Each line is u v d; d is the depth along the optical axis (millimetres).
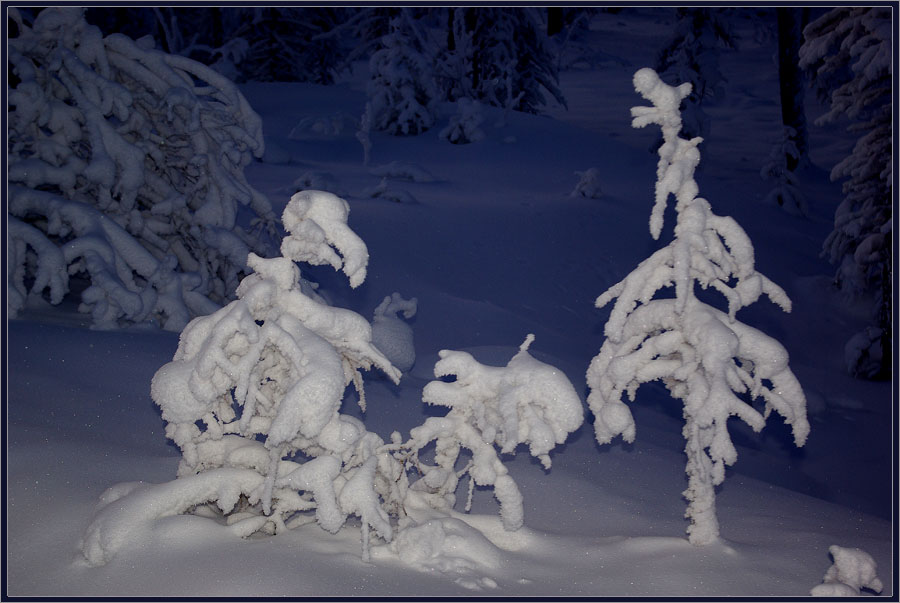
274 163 22188
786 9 31125
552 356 10539
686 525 4590
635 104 43250
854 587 3568
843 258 18688
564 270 17453
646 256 19000
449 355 3977
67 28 8742
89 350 6645
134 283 8578
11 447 4457
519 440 3850
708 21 30719
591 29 64688
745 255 4070
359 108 30625
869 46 16234
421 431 4004
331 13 40000
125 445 4902
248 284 3900
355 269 3801
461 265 16250
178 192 9406
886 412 13977
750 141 36969
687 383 4094
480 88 34375
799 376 15781
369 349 3928
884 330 15945
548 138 28391
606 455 5930
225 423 4250
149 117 9312
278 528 3762
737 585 3680
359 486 3607
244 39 36375
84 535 3574
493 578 3570
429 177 22141
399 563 3605
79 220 8094
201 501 3701
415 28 31234
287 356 3646
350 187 19828
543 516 4570
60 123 8633
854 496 9742
